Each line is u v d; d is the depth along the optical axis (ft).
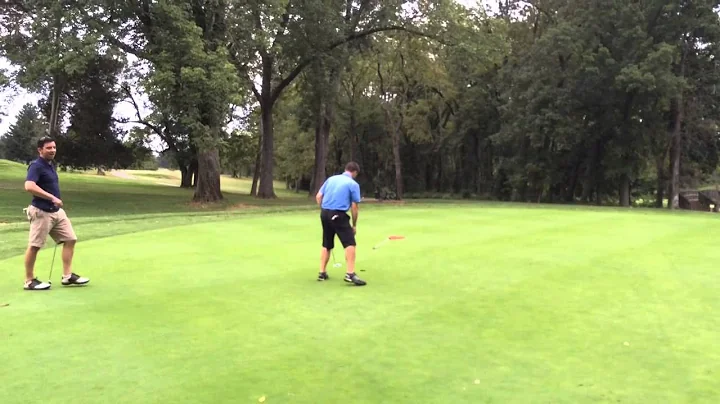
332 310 21.17
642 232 45.80
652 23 107.65
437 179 197.47
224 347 16.88
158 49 74.54
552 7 127.13
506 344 17.37
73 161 154.61
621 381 14.55
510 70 135.33
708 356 16.44
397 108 158.71
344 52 104.22
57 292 23.71
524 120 123.24
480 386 14.12
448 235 43.11
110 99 142.00
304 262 31.17
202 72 69.51
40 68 69.97
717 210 131.03
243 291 24.12
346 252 25.95
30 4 76.38
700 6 102.27
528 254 34.17
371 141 196.34
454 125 165.07
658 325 19.53
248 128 158.71
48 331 18.26
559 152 129.80
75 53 68.08
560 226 49.96
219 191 96.17
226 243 38.22
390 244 38.19
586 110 117.39
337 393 13.62
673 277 27.63
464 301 22.67
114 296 23.03
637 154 116.26
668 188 126.00
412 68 141.90
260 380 14.39
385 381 14.38
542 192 139.33
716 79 111.55
